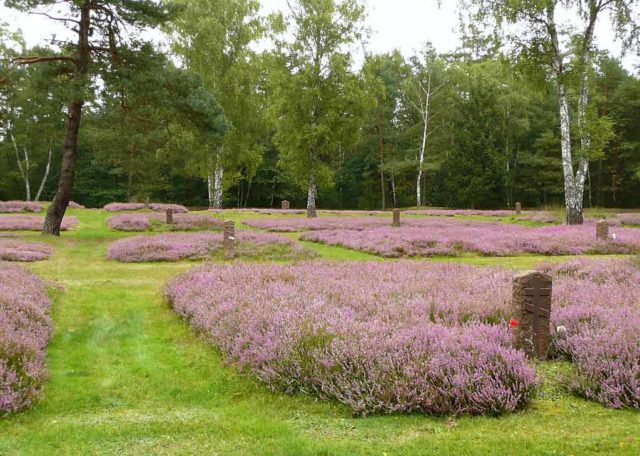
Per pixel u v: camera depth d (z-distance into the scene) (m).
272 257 17.77
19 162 52.44
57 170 63.06
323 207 69.75
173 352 7.57
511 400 4.93
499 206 57.28
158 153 37.84
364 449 4.16
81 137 46.31
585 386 5.29
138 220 28.56
